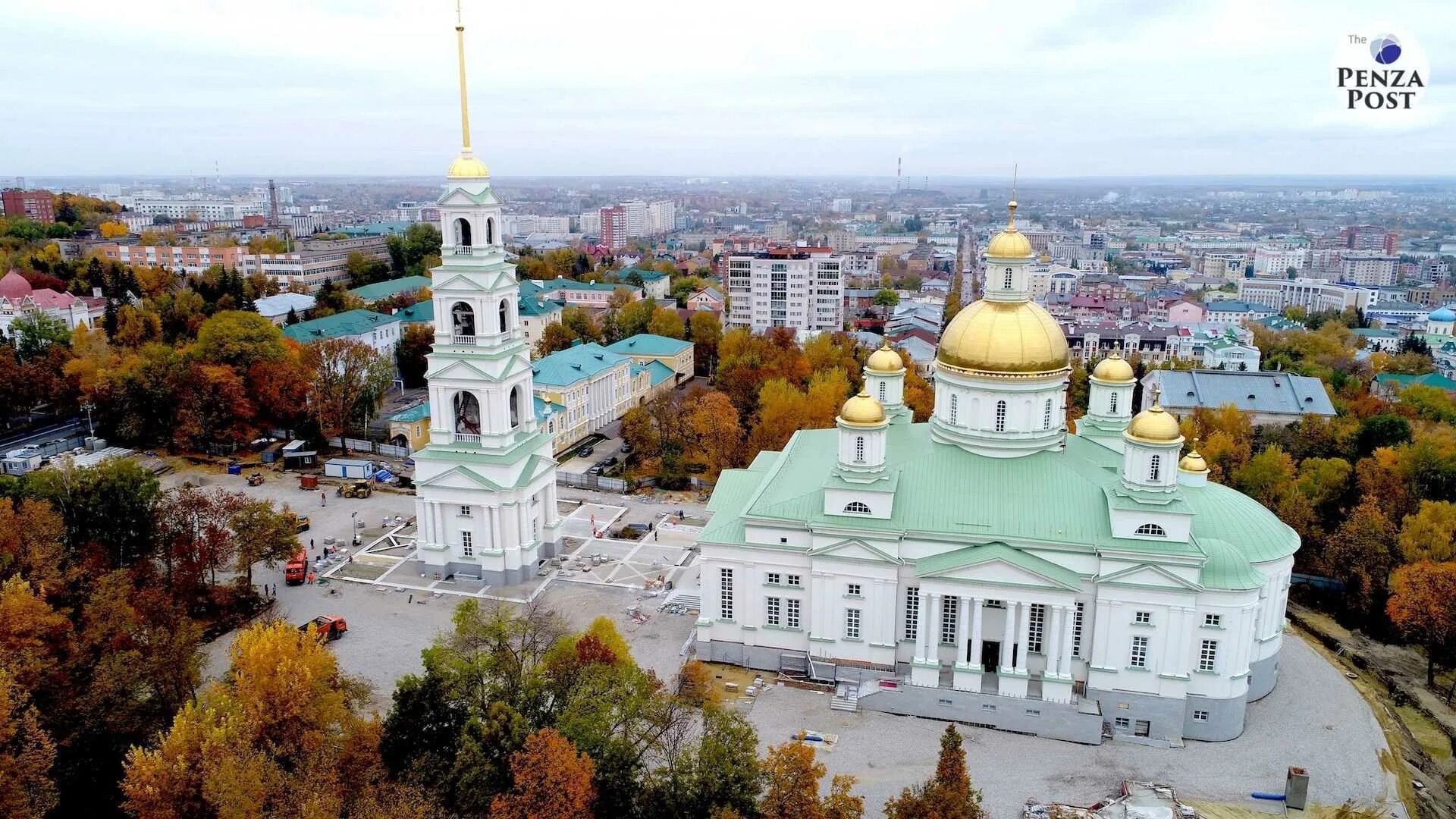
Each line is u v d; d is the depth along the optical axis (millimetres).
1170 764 77312
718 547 89438
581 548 117875
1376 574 107062
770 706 84625
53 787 63219
